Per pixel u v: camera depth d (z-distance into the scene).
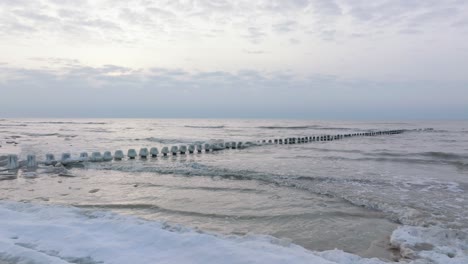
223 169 16.25
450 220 8.27
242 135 57.62
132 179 14.05
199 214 8.74
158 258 4.73
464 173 16.30
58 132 64.81
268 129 85.56
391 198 10.62
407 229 7.09
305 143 38.94
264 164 19.53
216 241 5.24
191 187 12.29
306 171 16.45
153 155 23.47
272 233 7.32
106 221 6.40
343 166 18.64
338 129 83.62
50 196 10.78
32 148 29.88
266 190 11.79
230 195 10.98
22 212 7.31
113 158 21.16
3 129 78.94
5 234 5.75
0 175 14.84
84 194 11.10
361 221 8.22
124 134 58.56
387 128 89.00
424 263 5.14
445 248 6.02
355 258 5.22
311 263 4.41
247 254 4.70
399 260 5.78
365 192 11.51
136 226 5.98
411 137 51.97
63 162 17.98
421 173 16.19
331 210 9.16
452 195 11.18
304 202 10.07
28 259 4.57
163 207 9.42
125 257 4.78
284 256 4.69
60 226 6.05
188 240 5.29
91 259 4.76
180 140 42.19
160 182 13.34
